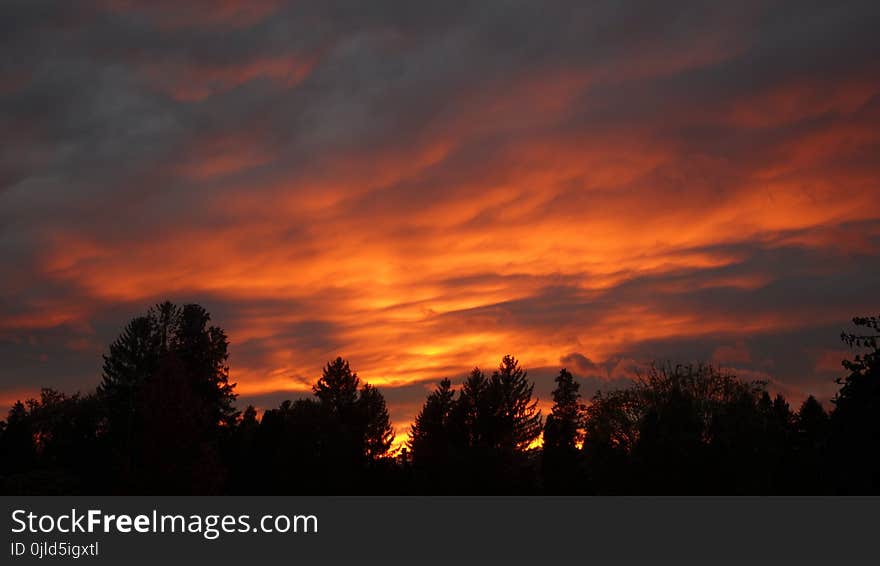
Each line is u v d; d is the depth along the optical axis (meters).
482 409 72.75
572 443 76.25
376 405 88.12
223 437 74.75
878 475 27.50
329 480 64.56
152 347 80.44
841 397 28.91
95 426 74.62
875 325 28.56
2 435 70.19
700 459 50.78
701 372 69.75
